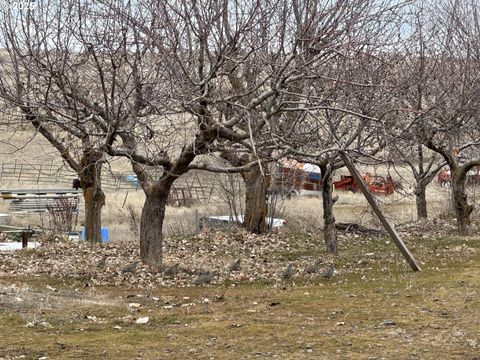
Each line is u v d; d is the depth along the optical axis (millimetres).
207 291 12055
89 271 13906
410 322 9484
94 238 19953
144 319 9617
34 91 12586
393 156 14711
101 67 11891
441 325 9281
